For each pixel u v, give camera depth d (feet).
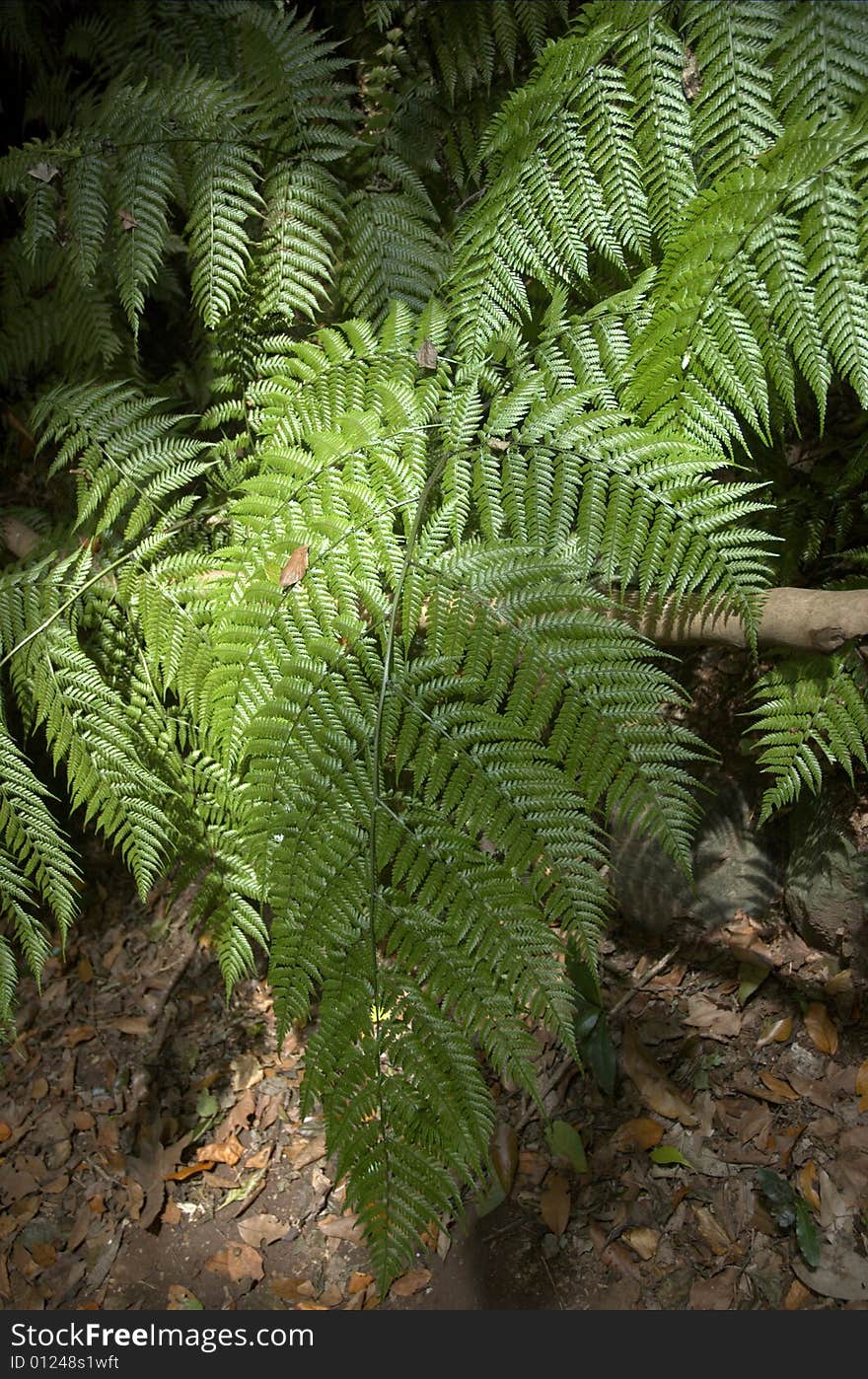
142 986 11.68
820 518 9.64
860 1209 9.20
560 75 7.90
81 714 8.61
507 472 7.59
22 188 8.63
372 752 7.04
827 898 10.19
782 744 8.71
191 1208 10.28
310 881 6.86
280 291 9.22
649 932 11.19
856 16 7.10
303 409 8.57
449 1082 6.49
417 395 8.07
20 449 11.81
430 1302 9.43
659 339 7.52
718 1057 10.36
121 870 12.28
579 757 7.02
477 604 7.26
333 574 7.59
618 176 7.81
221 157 8.52
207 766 9.18
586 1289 9.23
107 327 9.94
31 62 10.43
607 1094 10.29
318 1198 10.23
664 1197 9.62
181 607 8.80
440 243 9.34
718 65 7.44
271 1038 11.28
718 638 8.22
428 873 7.34
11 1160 10.58
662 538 7.29
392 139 9.64
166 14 9.95
